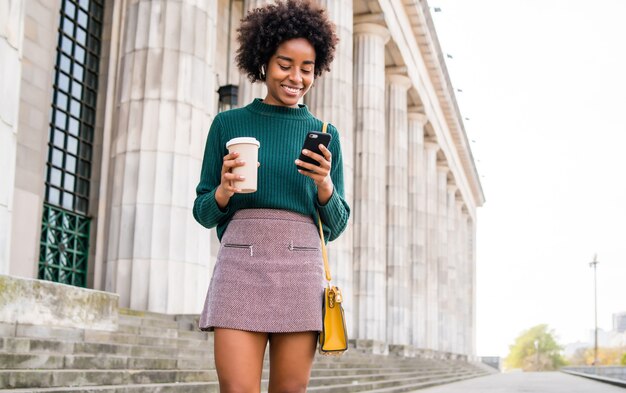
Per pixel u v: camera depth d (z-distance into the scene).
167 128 14.69
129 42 15.20
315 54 3.25
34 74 15.24
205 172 3.28
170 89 14.84
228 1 24.72
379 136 29.31
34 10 15.31
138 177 14.48
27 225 14.71
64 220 16.20
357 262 28.16
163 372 8.48
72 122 16.72
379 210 28.83
